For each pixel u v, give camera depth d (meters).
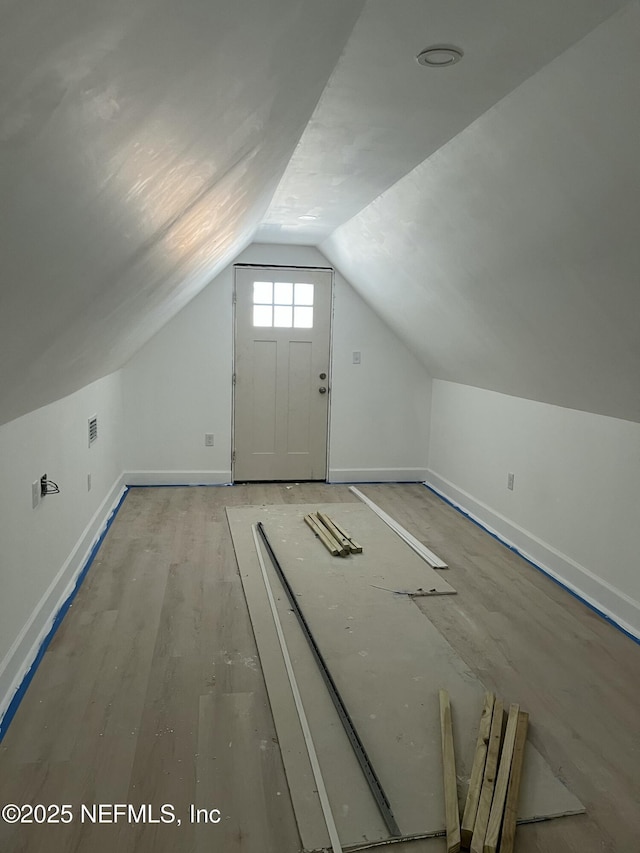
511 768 2.04
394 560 3.87
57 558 3.10
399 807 1.89
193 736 2.20
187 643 2.82
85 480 3.77
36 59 0.55
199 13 0.72
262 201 3.19
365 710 2.36
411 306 4.57
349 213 3.97
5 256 0.93
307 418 5.74
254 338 5.55
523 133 2.05
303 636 2.89
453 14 1.55
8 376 1.71
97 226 1.16
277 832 1.80
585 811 1.91
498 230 2.65
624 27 1.46
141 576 3.54
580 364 3.04
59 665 2.61
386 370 5.78
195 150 1.26
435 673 2.62
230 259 4.88
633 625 3.04
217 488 5.52
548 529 3.83
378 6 1.52
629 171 1.79
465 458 5.07
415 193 3.04
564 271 2.50
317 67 1.54
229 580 3.52
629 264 2.13
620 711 2.43
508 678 2.62
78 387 3.37
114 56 0.66
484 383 4.63
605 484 3.29
